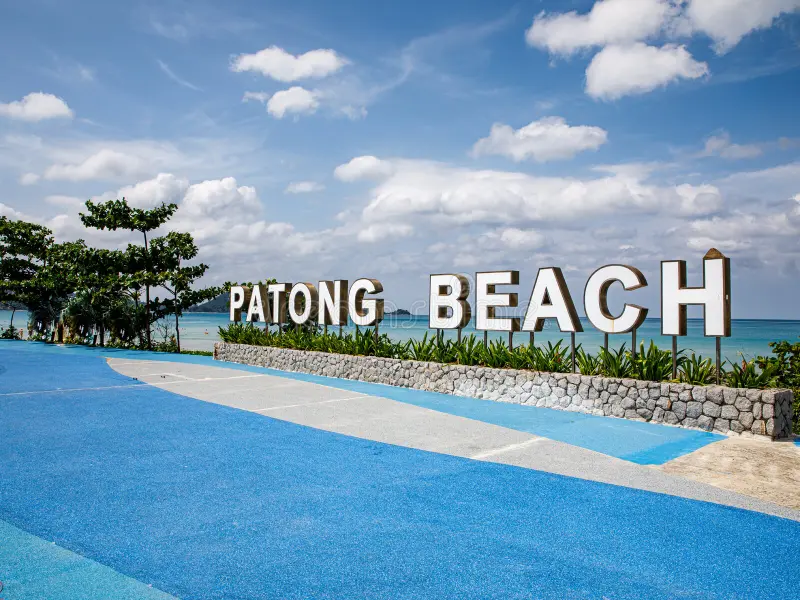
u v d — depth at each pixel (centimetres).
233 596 428
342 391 1491
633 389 1133
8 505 616
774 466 796
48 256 3766
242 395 1397
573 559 498
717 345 1075
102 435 949
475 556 501
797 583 460
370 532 551
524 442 928
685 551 517
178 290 3109
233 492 664
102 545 516
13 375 1784
